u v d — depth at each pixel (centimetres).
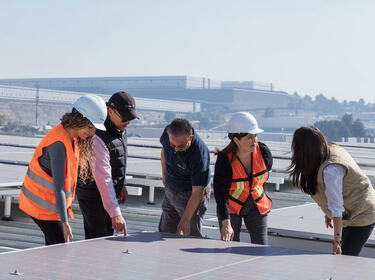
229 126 429
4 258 286
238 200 446
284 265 294
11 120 15250
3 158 1072
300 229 510
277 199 902
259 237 452
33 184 379
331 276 274
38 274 257
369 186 392
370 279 272
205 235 542
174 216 477
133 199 880
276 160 1245
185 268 280
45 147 374
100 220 435
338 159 372
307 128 377
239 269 282
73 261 284
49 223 381
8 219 710
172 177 462
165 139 458
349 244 394
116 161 436
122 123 429
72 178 384
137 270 272
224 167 432
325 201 389
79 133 380
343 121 13475
